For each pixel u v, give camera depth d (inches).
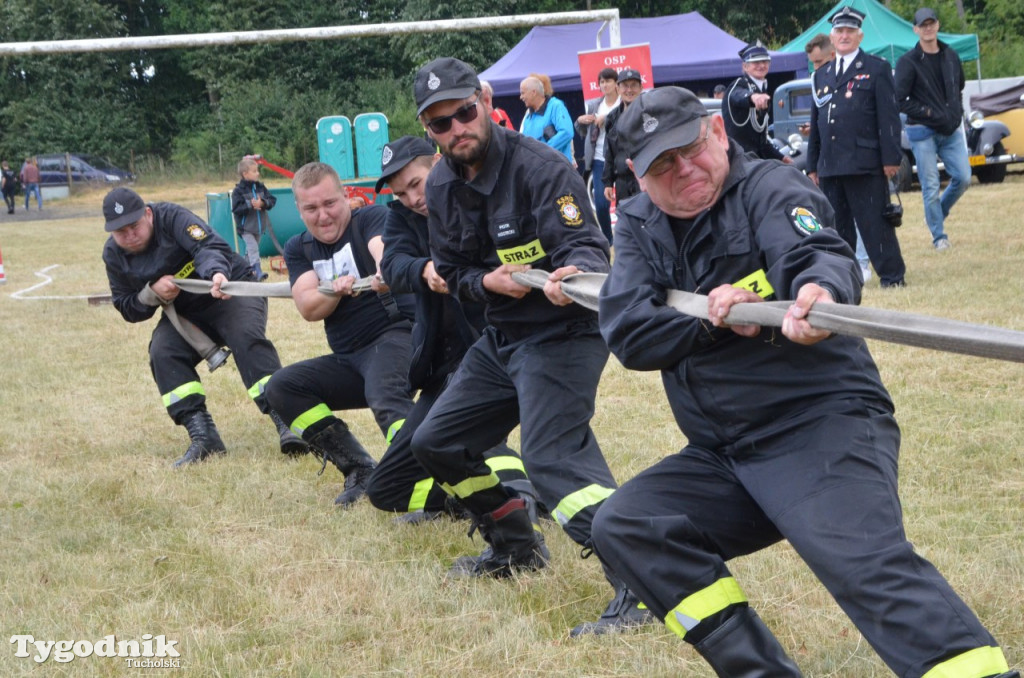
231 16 1833.2
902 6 1556.3
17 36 1909.4
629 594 138.1
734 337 100.5
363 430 252.4
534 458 138.6
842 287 89.2
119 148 1857.8
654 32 913.5
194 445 234.7
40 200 1466.5
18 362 354.3
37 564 172.2
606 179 375.2
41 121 1825.8
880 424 98.5
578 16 451.2
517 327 145.3
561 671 127.3
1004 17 1606.8
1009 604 133.1
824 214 99.4
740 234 99.7
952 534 157.2
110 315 451.5
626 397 259.3
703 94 920.9
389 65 1889.8
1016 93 727.1
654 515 103.7
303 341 369.4
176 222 227.3
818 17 1788.9
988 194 626.8
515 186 138.7
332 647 138.8
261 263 600.7
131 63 1958.7
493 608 147.3
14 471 229.3
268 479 217.6
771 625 135.5
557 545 168.9
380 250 188.7
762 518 105.1
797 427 98.7
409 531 181.6
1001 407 215.9
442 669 130.6
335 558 169.9
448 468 153.4
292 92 1824.6
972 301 308.8
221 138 1747.0
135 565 171.2
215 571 167.3
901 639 86.7
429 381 175.0
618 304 106.8
